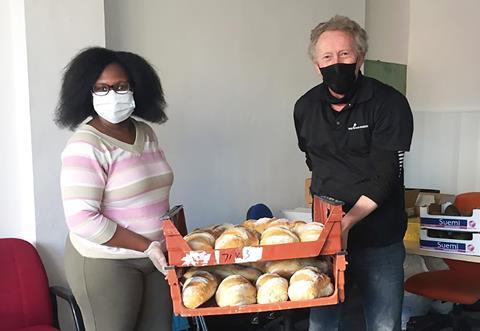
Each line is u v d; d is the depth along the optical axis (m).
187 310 1.33
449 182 4.82
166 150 2.94
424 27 4.91
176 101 2.97
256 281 1.42
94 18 2.47
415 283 2.81
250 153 3.40
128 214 1.67
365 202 1.73
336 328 2.07
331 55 1.73
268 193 3.53
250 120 3.38
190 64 3.03
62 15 2.36
